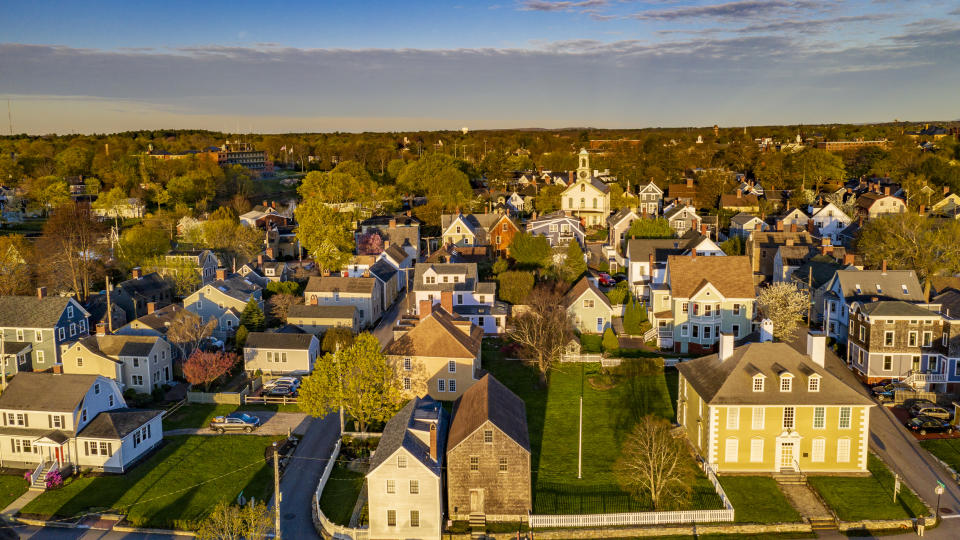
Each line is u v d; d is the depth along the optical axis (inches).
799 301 3358.8
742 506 2049.7
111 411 2551.7
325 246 4768.7
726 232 6220.5
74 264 4626.0
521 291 3907.5
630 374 3095.5
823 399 2206.0
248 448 2532.0
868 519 1967.3
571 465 2314.2
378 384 2564.0
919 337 2827.3
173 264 4714.6
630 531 1956.2
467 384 2849.4
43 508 2154.3
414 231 5339.6
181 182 7194.9
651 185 7042.3
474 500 2053.4
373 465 1974.7
